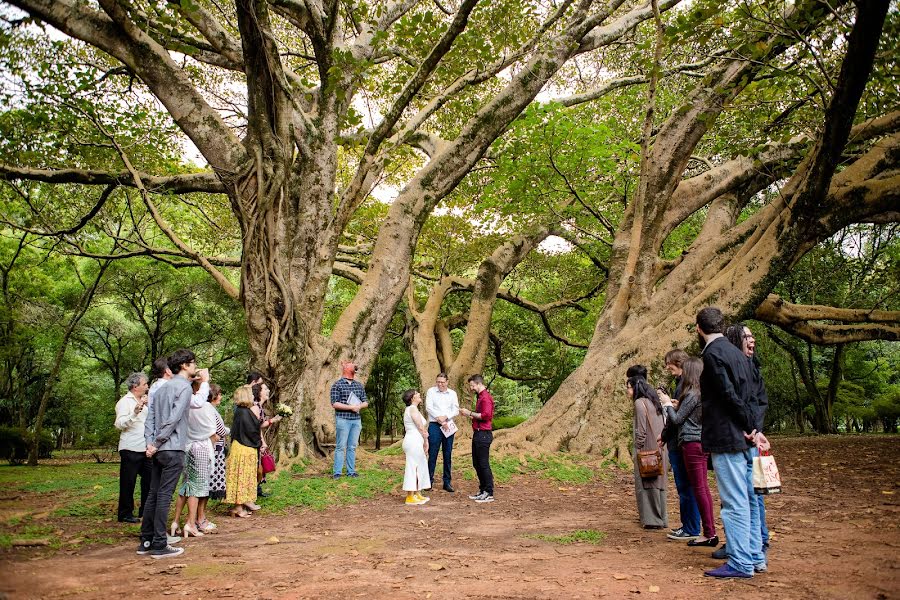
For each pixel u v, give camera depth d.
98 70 15.21
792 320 14.66
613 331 13.91
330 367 12.51
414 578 4.55
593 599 3.94
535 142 14.17
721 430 4.54
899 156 12.35
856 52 8.91
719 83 13.71
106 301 27.48
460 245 20.19
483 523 6.99
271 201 10.83
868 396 27.42
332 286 29.33
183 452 5.65
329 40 12.31
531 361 25.52
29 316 22.36
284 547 5.77
